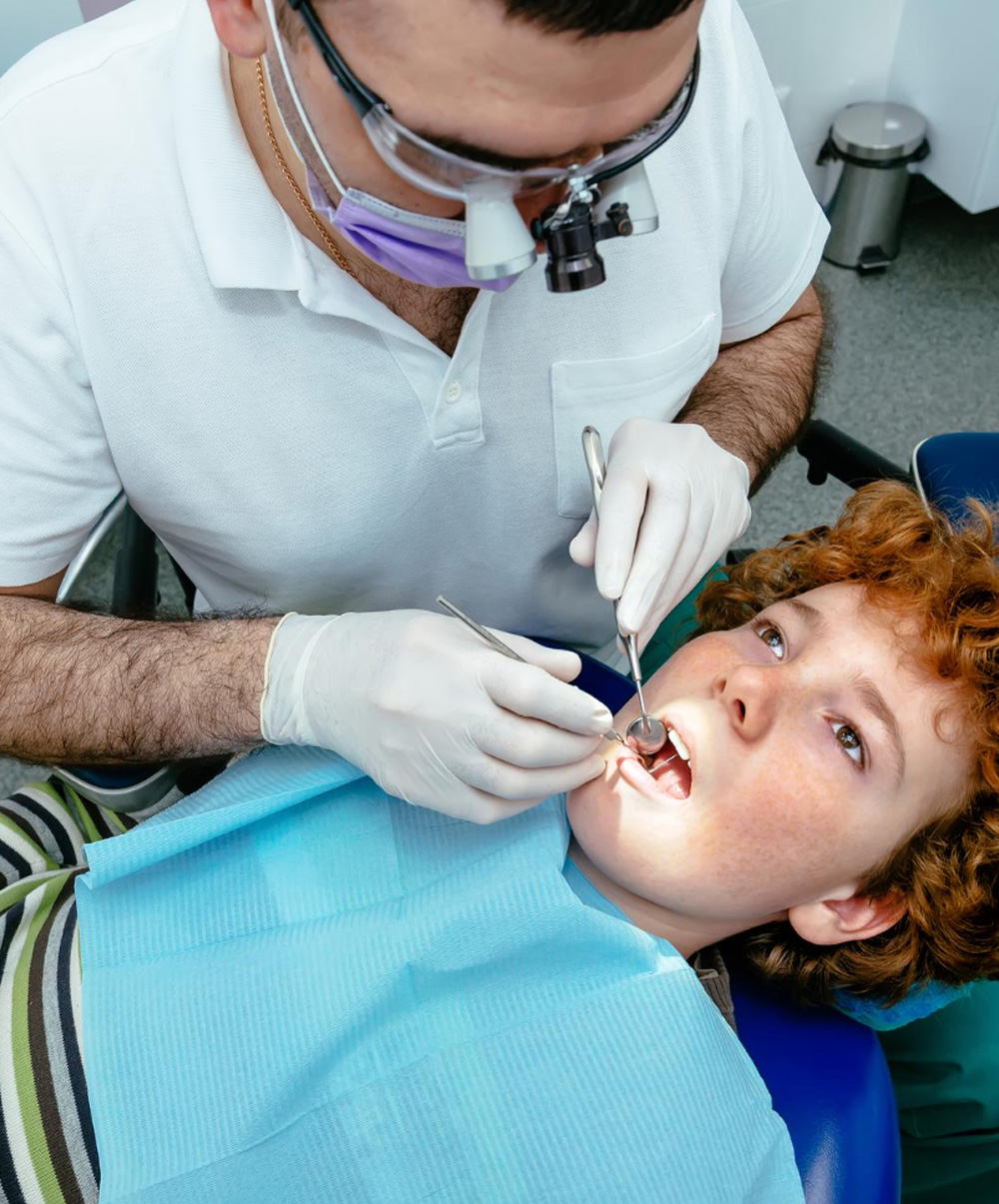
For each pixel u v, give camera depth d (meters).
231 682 0.95
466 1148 0.86
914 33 2.12
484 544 1.08
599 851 0.95
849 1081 0.94
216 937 0.95
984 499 1.22
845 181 2.24
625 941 0.90
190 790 1.23
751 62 0.97
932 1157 1.14
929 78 2.14
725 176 0.97
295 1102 0.88
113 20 0.89
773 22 2.04
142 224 0.83
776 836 0.91
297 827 1.00
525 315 0.93
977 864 0.94
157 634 0.97
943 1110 1.10
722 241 1.01
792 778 0.90
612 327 0.98
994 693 0.91
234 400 0.90
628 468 0.97
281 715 0.95
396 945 0.92
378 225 0.70
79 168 0.82
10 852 1.08
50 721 0.94
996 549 1.05
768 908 0.96
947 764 0.93
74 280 0.84
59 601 1.00
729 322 1.19
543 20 0.50
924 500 1.13
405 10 0.52
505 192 0.62
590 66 0.52
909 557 1.01
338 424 0.92
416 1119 0.87
